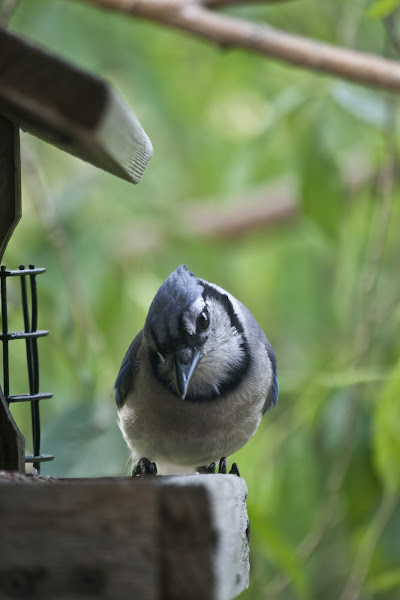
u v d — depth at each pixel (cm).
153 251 1342
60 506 458
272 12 1322
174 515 459
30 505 459
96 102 517
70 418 878
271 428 1008
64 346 964
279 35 967
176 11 993
